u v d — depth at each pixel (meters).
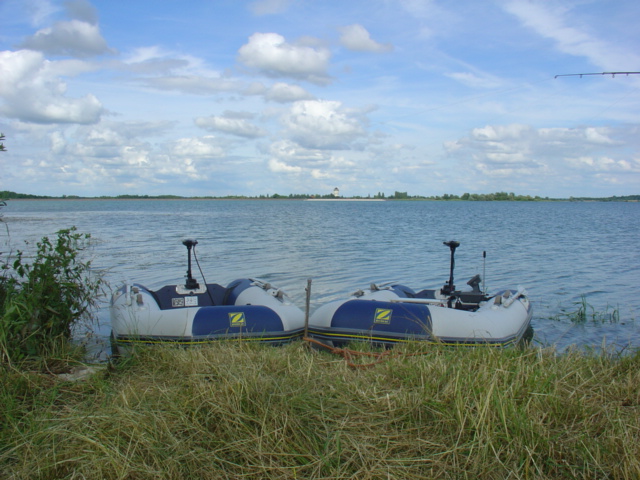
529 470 2.62
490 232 24.80
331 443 2.83
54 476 2.54
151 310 5.35
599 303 8.63
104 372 3.95
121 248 16.16
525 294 7.02
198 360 3.87
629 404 3.42
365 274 11.38
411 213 54.34
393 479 2.55
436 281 10.67
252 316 5.31
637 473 2.49
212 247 16.52
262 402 3.08
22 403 3.34
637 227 29.95
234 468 2.64
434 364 3.76
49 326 4.54
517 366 3.62
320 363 4.20
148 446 2.68
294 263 12.91
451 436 2.87
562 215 51.28
